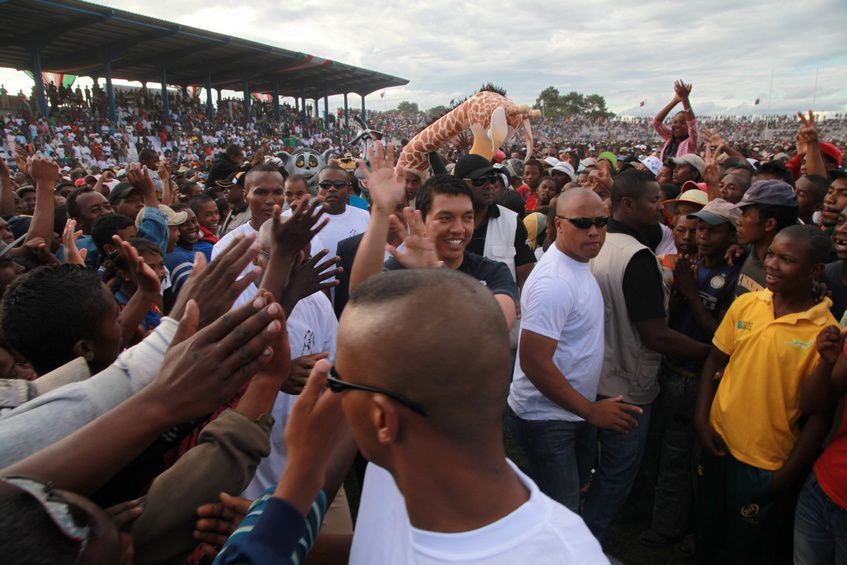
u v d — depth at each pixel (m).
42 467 0.98
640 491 3.67
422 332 0.82
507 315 2.32
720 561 2.87
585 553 0.83
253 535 0.97
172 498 1.15
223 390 1.08
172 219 4.86
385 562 1.01
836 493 2.29
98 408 1.25
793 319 2.50
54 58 27.20
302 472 1.02
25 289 1.66
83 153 23.30
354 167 7.09
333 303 3.71
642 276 2.91
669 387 3.23
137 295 2.21
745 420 2.61
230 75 36.47
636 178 3.20
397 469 0.89
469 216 2.57
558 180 7.42
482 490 0.86
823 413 2.41
